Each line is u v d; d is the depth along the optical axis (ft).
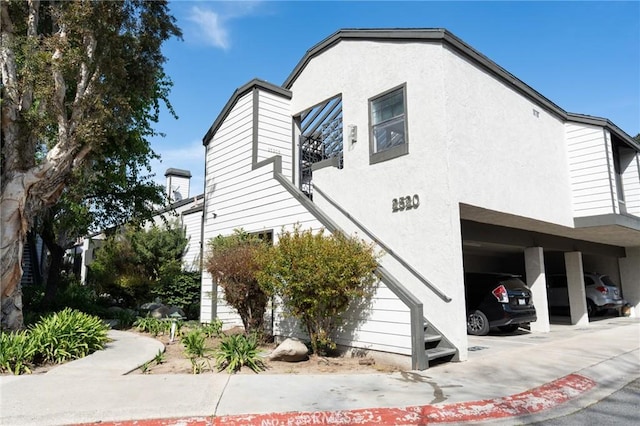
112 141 34.91
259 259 26.89
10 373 20.83
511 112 33.27
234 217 39.32
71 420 14.53
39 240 71.15
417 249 27.78
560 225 38.04
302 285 24.04
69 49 27.99
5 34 28.35
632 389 20.11
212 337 32.45
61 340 23.84
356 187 32.89
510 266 62.28
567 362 24.54
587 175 39.75
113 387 18.08
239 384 18.85
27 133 28.27
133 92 33.27
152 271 58.39
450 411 15.72
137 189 46.50
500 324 34.58
